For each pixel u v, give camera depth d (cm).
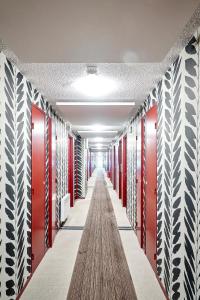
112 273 335
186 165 220
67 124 695
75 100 430
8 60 250
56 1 147
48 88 355
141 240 428
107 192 1170
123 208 786
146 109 414
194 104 207
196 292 199
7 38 194
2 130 233
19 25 174
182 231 228
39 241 360
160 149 301
